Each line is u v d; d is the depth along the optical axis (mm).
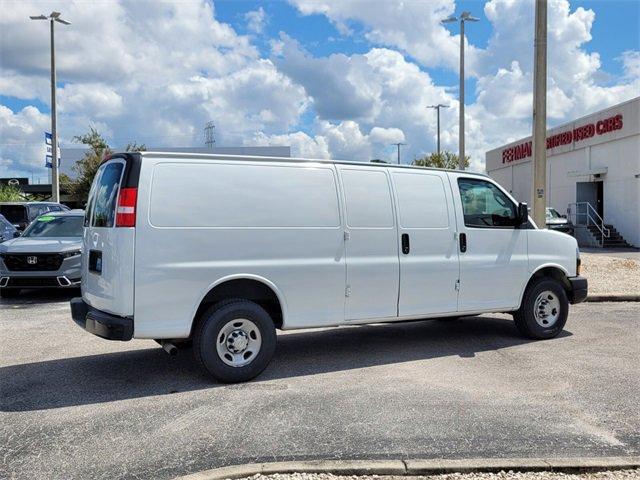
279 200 5781
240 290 5688
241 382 5617
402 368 6125
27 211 19672
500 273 7117
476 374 5871
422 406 4898
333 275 6023
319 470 3688
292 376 5840
